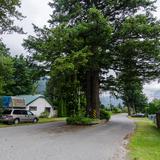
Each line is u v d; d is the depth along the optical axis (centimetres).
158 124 3431
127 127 3409
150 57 3766
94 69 3903
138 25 3459
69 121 3706
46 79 3975
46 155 1296
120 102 13875
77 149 1526
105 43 3631
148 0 3931
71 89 3906
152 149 1652
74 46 3397
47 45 3369
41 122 4162
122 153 1420
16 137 2033
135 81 4331
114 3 3922
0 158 1191
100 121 4138
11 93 6794
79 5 3941
